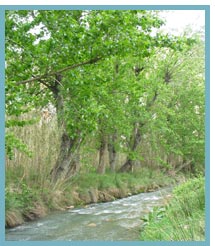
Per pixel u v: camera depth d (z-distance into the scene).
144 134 21.34
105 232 8.70
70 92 10.28
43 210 10.62
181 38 9.48
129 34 8.29
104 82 11.84
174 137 22.23
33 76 8.94
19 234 8.58
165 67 21.31
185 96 23.39
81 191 13.16
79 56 8.04
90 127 10.12
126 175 18.52
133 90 14.68
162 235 6.93
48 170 12.22
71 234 8.58
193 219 7.05
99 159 17.58
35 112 11.94
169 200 10.24
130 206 12.55
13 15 9.15
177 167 23.45
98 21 7.85
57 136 12.25
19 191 10.47
